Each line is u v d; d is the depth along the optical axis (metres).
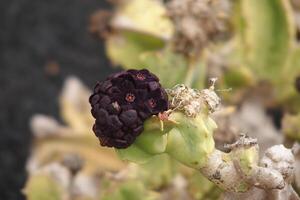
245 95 1.59
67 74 2.75
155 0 1.62
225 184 1.03
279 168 1.04
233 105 1.60
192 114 1.02
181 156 1.03
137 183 1.42
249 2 1.55
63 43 2.83
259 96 1.60
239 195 1.06
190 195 1.40
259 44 1.56
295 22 1.65
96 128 0.99
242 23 1.56
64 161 1.49
